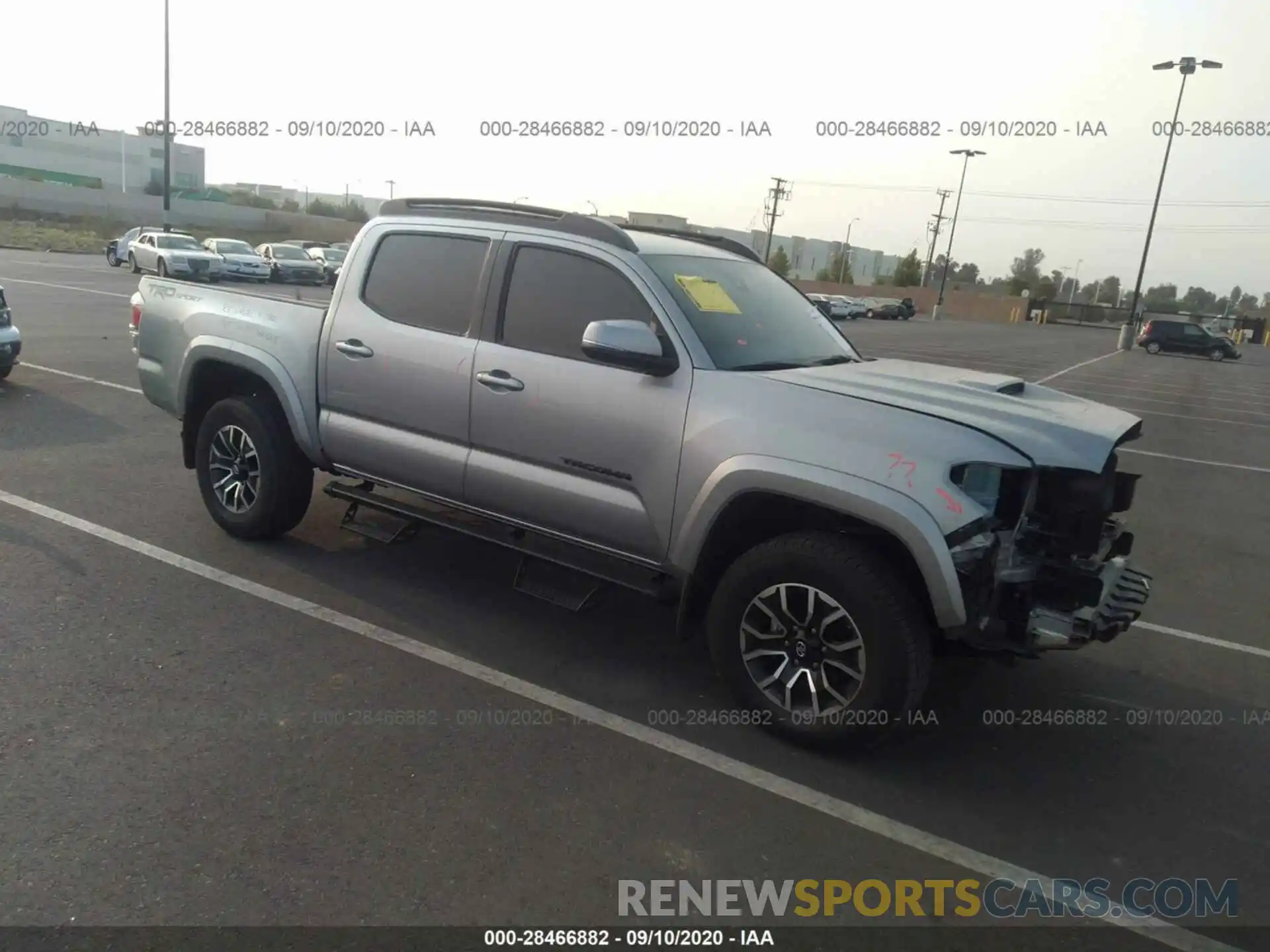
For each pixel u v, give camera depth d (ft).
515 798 11.18
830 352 15.38
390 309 16.35
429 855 10.04
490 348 14.90
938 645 12.54
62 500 20.62
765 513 13.16
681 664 15.12
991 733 13.62
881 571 11.75
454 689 13.75
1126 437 12.85
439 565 18.56
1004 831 11.27
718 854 10.45
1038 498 12.17
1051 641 11.70
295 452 18.16
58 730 11.87
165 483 22.53
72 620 14.90
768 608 12.71
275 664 14.06
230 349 17.98
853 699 12.03
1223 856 11.03
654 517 13.37
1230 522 28.02
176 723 12.26
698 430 12.84
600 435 13.71
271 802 10.74
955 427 11.69
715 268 15.51
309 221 222.07
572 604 14.53
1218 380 89.20
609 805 11.18
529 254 14.93
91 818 10.24
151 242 102.22
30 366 37.04
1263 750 13.56
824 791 11.80
